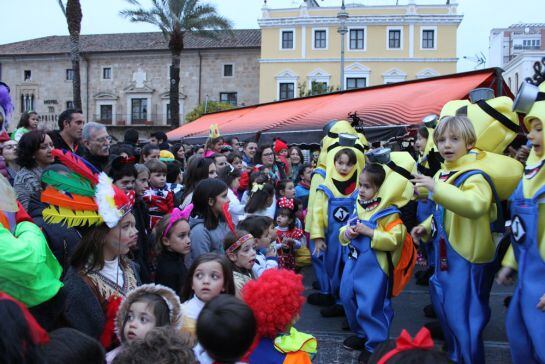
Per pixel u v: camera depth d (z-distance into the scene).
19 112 50.06
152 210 5.56
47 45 51.03
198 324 2.30
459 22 41.16
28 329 1.61
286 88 43.25
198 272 3.21
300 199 8.55
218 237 4.51
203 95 46.81
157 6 35.31
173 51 36.12
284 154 10.12
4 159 5.42
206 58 46.84
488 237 4.19
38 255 2.50
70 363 1.80
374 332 4.67
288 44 43.12
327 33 42.47
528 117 3.62
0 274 2.38
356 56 42.22
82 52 48.47
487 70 9.28
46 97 49.62
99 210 3.01
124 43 49.56
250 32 48.62
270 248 5.80
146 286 2.88
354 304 4.91
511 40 60.41
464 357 4.17
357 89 13.03
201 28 35.75
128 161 4.40
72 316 2.91
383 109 10.09
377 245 4.68
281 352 2.96
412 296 7.09
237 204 5.69
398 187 4.82
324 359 4.80
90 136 5.28
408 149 9.58
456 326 4.21
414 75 41.66
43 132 4.57
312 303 6.71
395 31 41.81
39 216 3.68
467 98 9.18
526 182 3.66
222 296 2.41
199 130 19.03
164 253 3.99
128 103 48.22
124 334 2.73
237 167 8.04
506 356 4.87
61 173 3.05
